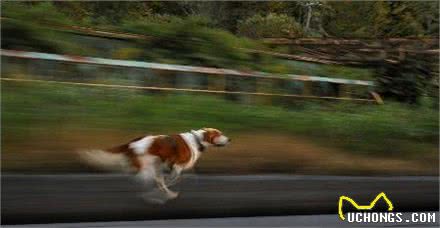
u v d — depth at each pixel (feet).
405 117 31.35
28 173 18.89
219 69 34.71
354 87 39.50
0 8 31.55
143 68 32.71
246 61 37.09
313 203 21.85
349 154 25.38
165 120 24.47
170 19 40.75
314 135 26.48
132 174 19.12
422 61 41.96
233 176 20.77
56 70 30.35
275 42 42.98
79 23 36.45
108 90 28.53
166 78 33.17
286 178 21.52
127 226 18.56
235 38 38.47
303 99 35.04
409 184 23.57
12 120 21.31
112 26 37.55
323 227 20.26
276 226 19.81
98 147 20.62
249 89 35.14
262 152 23.20
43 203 18.21
